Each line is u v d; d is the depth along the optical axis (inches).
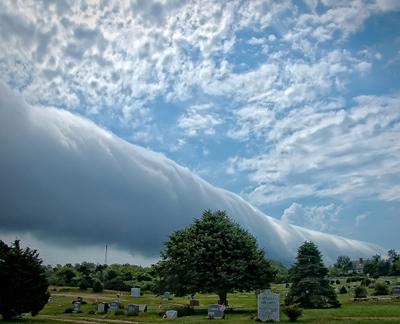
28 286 1839.3
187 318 1947.6
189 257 2357.3
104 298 3457.2
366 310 1913.1
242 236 2447.1
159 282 2509.8
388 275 6392.7
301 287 2395.4
